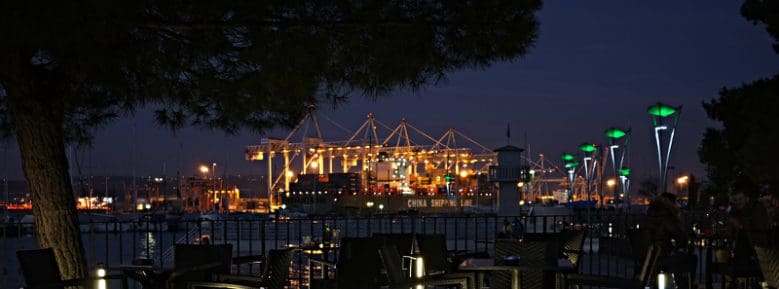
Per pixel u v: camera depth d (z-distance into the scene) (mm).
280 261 10922
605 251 22203
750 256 12633
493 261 11086
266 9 9289
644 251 13422
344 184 187375
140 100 11133
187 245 11492
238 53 10078
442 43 9469
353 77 10031
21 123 11055
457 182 181875
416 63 9539
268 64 9586
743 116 28797
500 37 9391
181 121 11805
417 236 12438
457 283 10719
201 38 9938
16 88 10891
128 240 62906
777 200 20203
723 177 33344
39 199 11156
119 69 10391
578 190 195875
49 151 11133
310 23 9320
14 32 7973
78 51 9352
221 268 11469
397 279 9852
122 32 9289
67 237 11227
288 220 16781
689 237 16094
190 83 11102
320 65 9836
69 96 11234
